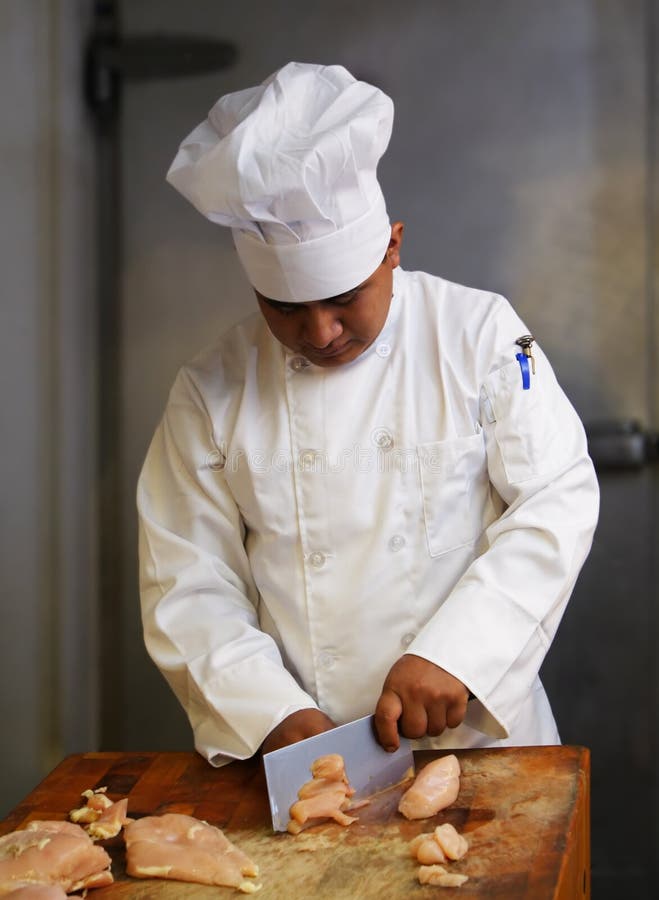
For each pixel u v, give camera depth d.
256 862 1.27
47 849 1.25
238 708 1.48
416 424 1.58
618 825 2.62
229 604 1.59
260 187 1.40
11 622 2.66
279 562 1.60
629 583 2.55
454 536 1.58
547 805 1.32
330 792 1.35
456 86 2.48
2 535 2.64
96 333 2.63
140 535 1.68
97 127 2.59
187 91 2.55
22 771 2.69
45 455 2.63
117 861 1.30
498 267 2.51
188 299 2.59
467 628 1.45
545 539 1.50
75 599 2.67
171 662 1.56
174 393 1.71
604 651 2.58
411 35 2.48
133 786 1.47
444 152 2.50
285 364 1.62
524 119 2.48
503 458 1.57
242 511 1.64
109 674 2.70
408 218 2.52
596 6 2.45
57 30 2.55
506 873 1.19
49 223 2.59
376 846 1.28
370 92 1.50
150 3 2.55
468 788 1.37
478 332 1.60
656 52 2.44
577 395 2.53
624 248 2.49
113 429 2.64
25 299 2.61
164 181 2.58
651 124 2.46
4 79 2.56
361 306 1.49
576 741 2.61
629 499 2.53
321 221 1.42
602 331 2.51
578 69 2.46
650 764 2.59
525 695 1.50
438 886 1.18
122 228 2.60
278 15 2.52
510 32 2.46
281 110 1.46
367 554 1.56
